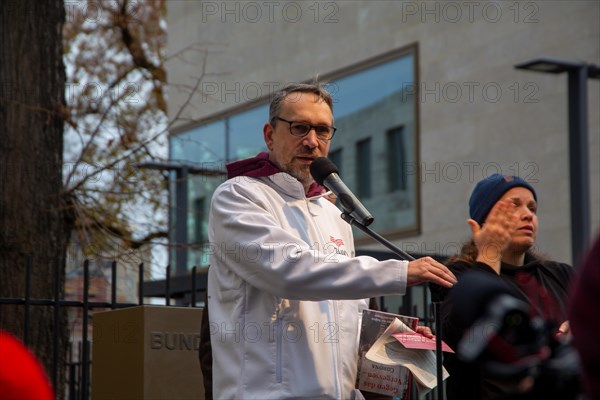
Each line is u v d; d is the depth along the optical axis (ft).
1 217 33.14
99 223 37.14
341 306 18.15
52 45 35.22
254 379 17.08
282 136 18.47
